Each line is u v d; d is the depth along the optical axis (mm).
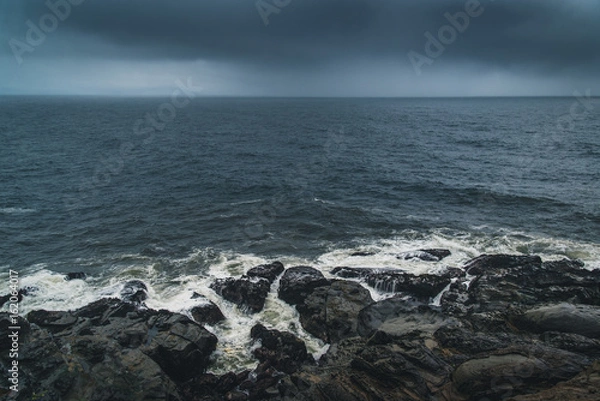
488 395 11789
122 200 36594
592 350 13898
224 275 23125
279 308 19891
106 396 12914
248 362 16406
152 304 19969
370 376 13492
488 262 22641
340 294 19531
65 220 31562
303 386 13703
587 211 32781
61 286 21672
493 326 16500
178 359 15086
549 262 22172
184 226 30547
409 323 17234
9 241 27438
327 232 29375
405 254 24969
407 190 40312
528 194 37812
